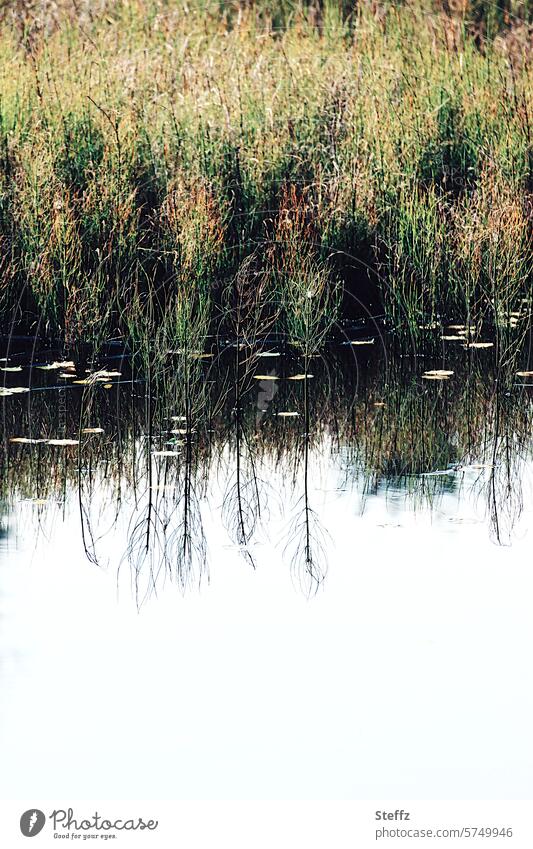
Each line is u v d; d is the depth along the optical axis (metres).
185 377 10.43
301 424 10.37
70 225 12.41
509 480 9.01
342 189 13.60
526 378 11.83
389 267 13.08
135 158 13.70
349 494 8.68
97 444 9.71
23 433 9.95
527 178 14.59
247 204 13.73
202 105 14.64
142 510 8.34
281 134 14.42
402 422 10.45
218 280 12.87
